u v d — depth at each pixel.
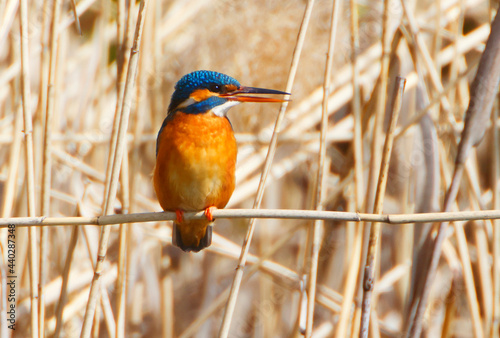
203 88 7.91
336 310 10.03
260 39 11.37
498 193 9.05
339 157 12.91
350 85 11.75
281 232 13.14
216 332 13.03
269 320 12.25
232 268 13.80
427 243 8.27
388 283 10.39
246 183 11.37
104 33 11.27
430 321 10.79
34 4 10.44
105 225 6.47
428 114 9.12
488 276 8.98
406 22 10.02
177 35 12.62
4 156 10.85
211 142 7.52
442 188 9.95
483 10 14.03
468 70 8.73
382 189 6.39
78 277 10.05
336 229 11.38
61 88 10.71
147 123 11.93
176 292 12.94
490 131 9.80
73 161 10.60
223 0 11.60
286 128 11.64
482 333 8.71
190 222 7.50
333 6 7.37
